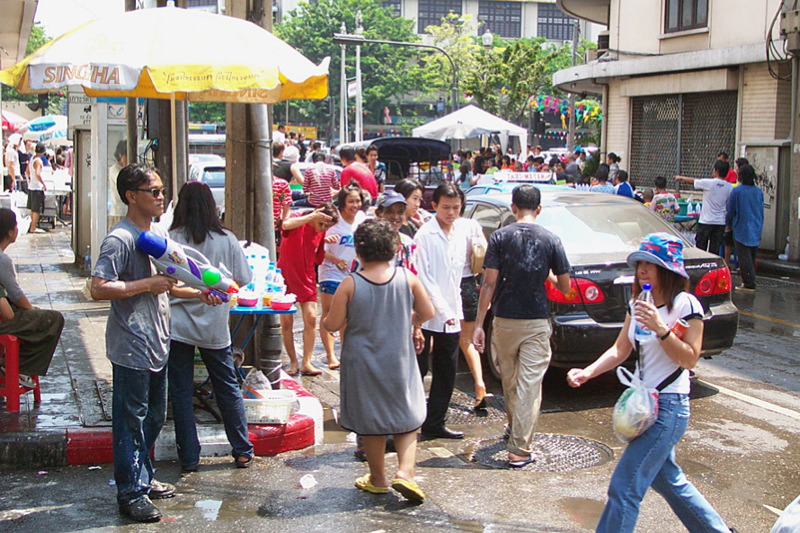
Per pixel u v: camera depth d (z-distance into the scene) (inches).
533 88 1489.9
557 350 275.0
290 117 2999.5
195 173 634.2
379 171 799.7
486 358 323.6
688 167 781.9
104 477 207.5
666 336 150.6
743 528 184.7
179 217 207.9
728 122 737.0
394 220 258.5
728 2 722.8
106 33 212.8
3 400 248.8
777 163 643.5
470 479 210.8
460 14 3585.1
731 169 708.0
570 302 274.5
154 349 183.8
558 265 223.5
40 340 239.8
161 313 186.5
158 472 211.6
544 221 300.8
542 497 198.8
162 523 181.0
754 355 348.2
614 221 305.6
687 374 157.6
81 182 525.3
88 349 315.3
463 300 265.7
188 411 210.8
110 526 179.2
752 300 487.2
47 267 541.3
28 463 212.5
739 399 285.3
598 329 273.3
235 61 209.2
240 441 215.3
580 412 271.6
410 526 181.0
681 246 157.1
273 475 210.8
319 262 307.3
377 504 192.9
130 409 182.2
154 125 313.7
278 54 225.3
